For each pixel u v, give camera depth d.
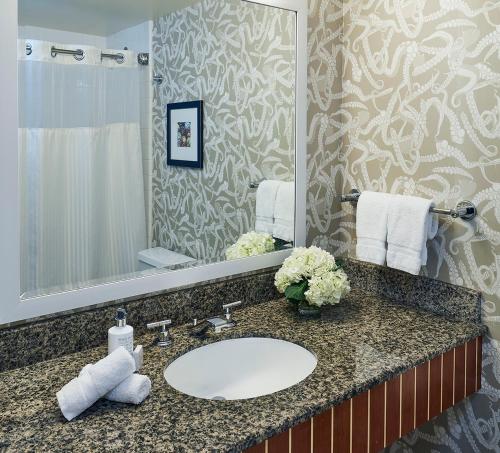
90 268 1.37
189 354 1.38
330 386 1.17
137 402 1.08
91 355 1.31
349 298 1.82
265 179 1.74
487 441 1.61
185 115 1.51
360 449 1.22
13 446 0.93
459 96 1.56
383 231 1.70
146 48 1.41
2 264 1.21
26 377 1.20
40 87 1.25
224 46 1.58
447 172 1.62
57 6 1.25
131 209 1.44
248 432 0.98
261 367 1.49
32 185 1.26
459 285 1.63
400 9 1.69
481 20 1.49
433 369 1.41
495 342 1.55
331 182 1.94
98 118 1.35
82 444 0.94
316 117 1.86
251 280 1.71
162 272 1.51
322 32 1.83
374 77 1.80
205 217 1.60
